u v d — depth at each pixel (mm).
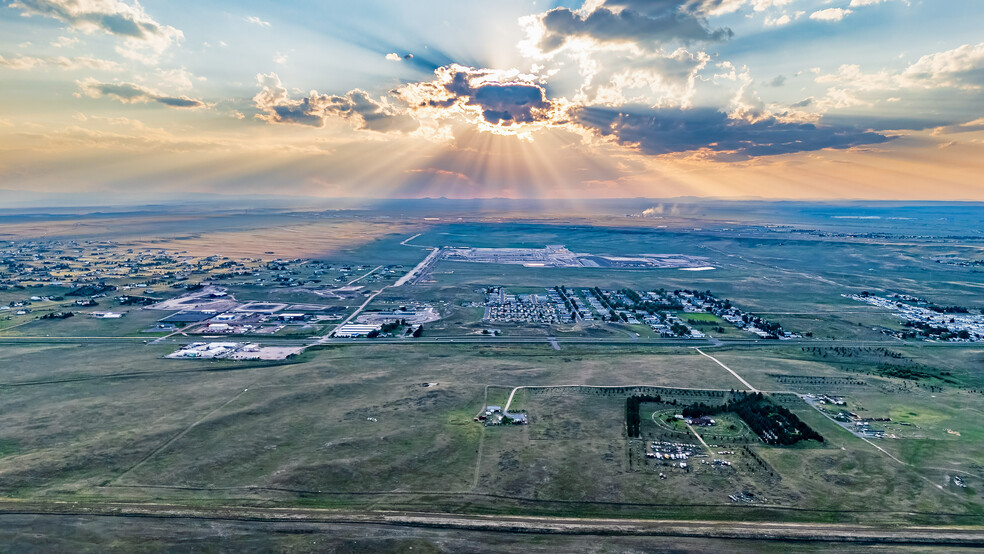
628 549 96125
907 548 96875
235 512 106125
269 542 96875
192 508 107812
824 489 117188
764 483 119562
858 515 108000
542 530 101438
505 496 114312
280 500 112312
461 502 111938
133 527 100688
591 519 106000
